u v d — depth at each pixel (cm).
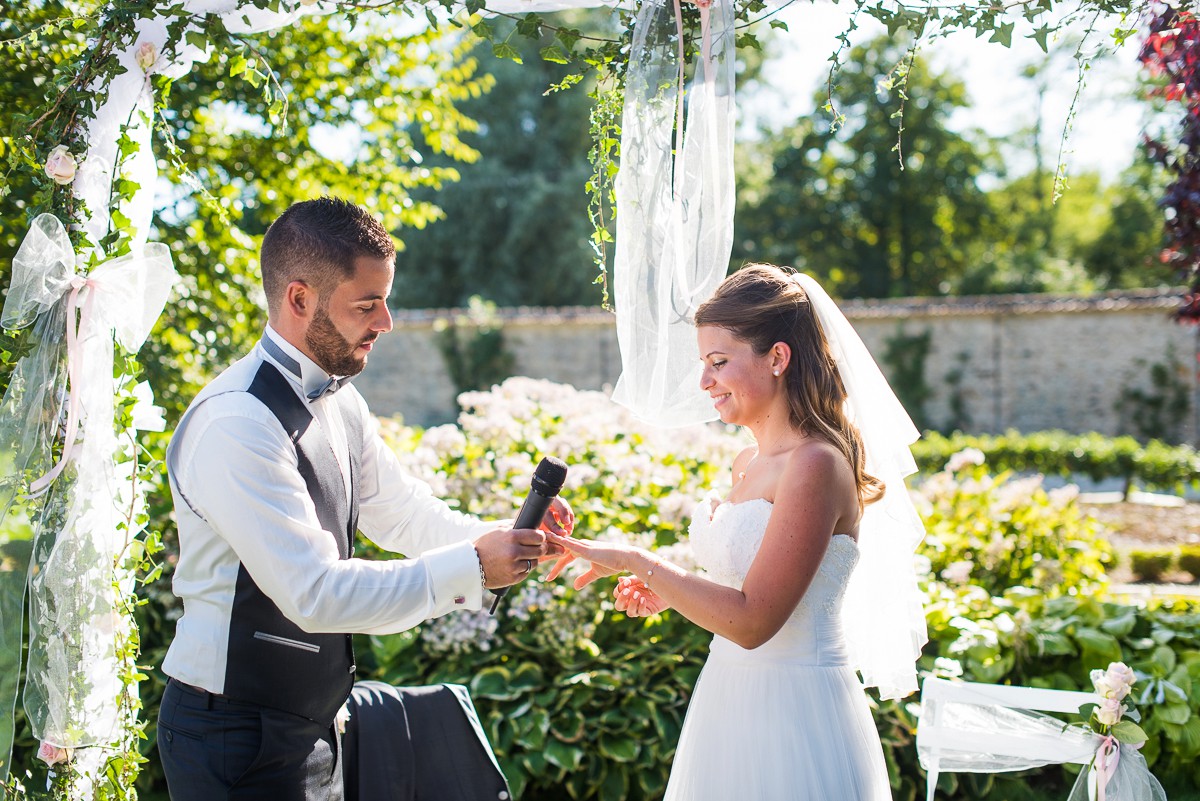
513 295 2567
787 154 2980
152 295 235
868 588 236
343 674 225
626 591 238
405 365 1980
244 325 544
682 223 229
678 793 223
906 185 2909
